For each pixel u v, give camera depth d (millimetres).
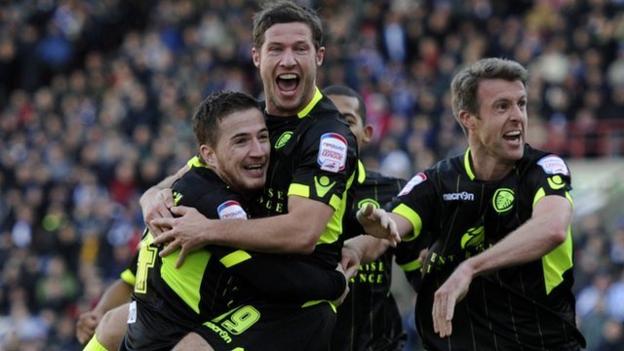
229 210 10242
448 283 10414
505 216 11195
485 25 37906
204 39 39281
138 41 39844
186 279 10320
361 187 12625
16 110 37594
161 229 10297
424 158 31453
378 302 12391
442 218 11438
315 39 10625
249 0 40469
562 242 10672
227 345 10141
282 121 10594
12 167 34406
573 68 35469
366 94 34562
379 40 38219
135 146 33969
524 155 11297
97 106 37000
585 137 34594
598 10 37000
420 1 39500
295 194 10242
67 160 34312
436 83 35188
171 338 10344
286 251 10109
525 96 11102
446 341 11484
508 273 11195
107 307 12992
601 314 24922
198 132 10531
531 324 11258
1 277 30438
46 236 31484
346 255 11117
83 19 41156
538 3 39125
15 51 40000
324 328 10539
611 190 33312
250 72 38312
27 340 28469
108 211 31812
